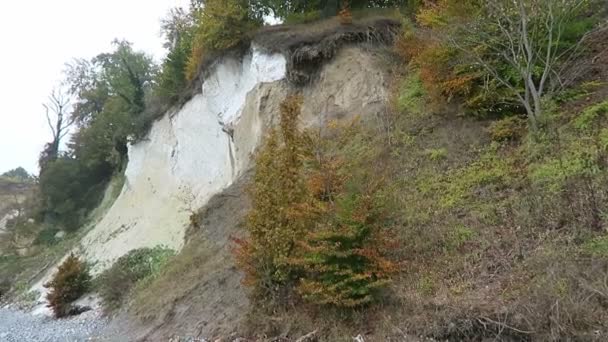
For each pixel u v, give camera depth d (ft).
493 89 35.68
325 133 46.26
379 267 25.48
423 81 41.45
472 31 35.53
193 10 77.36
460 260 25.91
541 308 19.45
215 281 39.42
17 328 55.16
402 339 22.15
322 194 29.22
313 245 27.45
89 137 121.39
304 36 56.39
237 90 65.00
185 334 34.76
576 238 23.06
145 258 64.18
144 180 86.22
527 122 32.60
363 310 25.49
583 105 31.71
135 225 79.36
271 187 31.01
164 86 85.87
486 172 31.24
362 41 53.88
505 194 28.99
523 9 32.55
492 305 21.52
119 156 110.93
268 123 54.80
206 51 69.15
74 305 60.70
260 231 30.55
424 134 38.52
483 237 26.68
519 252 24.34
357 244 25.86
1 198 207.41
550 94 32.83
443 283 25.05
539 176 27.96
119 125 98.48
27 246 119.24
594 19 37.06
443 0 41.91
